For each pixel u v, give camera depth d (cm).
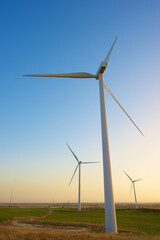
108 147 2192
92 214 4869
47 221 2988
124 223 2989
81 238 1426
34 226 2525
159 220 3650
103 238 1466
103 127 2292
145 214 5097
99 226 2461
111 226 1867
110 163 2123
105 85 2828
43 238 1370
